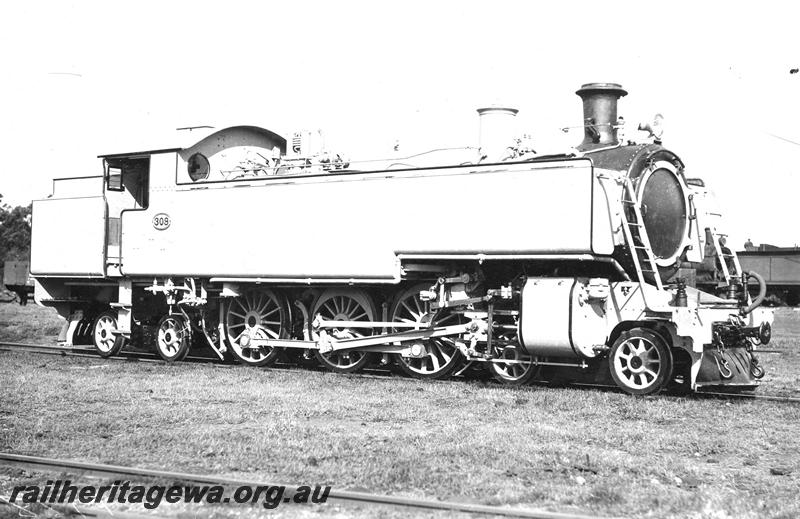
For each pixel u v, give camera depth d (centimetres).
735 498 669
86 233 1714
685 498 662
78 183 1748
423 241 1345
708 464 798
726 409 1070
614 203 1248
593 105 1359
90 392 1159
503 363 1345
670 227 1304
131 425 937
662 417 1010
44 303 1823
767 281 4012
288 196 1482
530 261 1301
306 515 623
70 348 1862
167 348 1655
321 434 890
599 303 1246
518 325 1270
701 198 1406
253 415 1002
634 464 768
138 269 1642
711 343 1216
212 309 1628
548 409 1063
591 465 761
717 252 1387
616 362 1224
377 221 1391
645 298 1197
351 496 645
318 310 1532
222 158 1675
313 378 1336
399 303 1445
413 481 705
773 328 2806
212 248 1556
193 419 973
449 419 992
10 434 875
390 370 1512
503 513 611
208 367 1495
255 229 1512
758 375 1280
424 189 1352
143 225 1642
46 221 1773
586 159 1212
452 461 774
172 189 1611
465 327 1341
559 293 1239
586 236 1204
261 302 1576
